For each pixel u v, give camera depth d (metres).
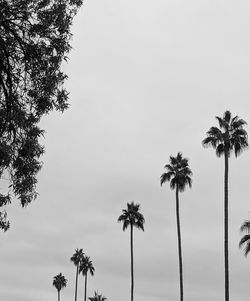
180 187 65.50
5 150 12.39
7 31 12.35
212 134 52.69
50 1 12.79
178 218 64.94
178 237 64.62
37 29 12.60
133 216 80.56
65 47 13.05
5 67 12.26
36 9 12.61
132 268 79.00
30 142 12.97
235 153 52.59
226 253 50.84
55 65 13.09
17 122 12.71
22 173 12.98
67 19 12.98
